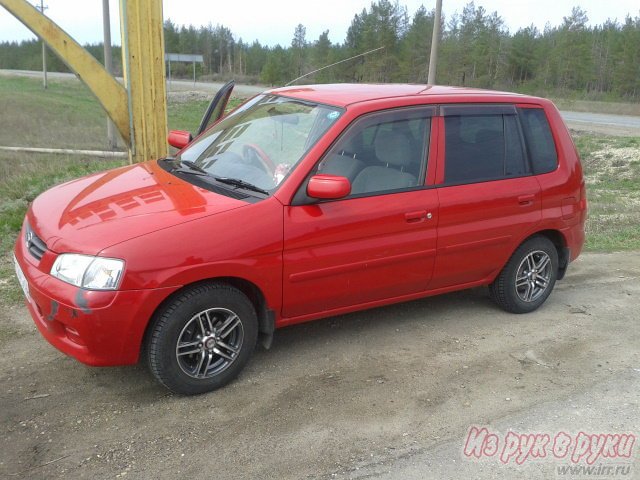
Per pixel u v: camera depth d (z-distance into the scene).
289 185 3.78
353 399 3.73
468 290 5.78
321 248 3.88
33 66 84.94
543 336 4.80
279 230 3.69
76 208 3.72
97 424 3.37
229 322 3.69
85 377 3.84
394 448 3.27
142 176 4.25
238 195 3.80
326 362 4.18
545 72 59.69
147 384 3.79
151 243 3.31
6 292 5.01
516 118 4.89
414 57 46.94
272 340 4.30
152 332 3.45
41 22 6.33
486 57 58.47
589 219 9.79
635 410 3.75
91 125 24.16
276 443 3.26
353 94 4.38
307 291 3.92
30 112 27.62
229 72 82.81
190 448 3.19
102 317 3.23
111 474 2.97
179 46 84.19
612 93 57.44
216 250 3.47
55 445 3.17
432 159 4.37
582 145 21.30
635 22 63.22
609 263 7.00
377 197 4.09
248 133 4.44
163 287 3.33
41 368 3.92
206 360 3.67
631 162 18.28
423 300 5.46
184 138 5.20
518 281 5.10
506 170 4.79
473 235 4.59
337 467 3.09
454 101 4.54
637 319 5.26
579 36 59.19
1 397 3.58
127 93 6.92
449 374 4.10
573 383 4.06
